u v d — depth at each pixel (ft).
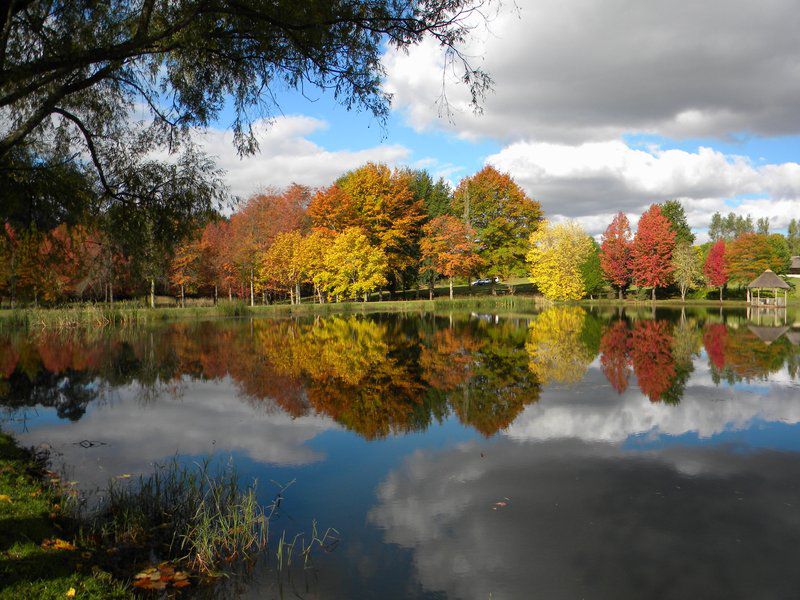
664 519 21.39
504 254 180.24
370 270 156.46
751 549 19.06
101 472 26.43
